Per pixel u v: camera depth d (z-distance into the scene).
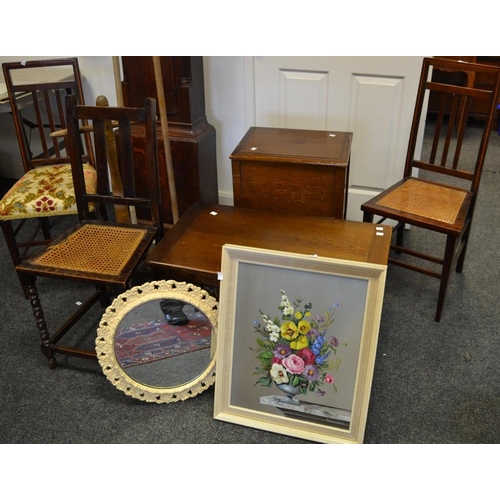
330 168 2.21
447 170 2.41
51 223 3.09
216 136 2.99
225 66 2.77
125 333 1.86
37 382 2.05
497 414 1.88
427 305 2.41
